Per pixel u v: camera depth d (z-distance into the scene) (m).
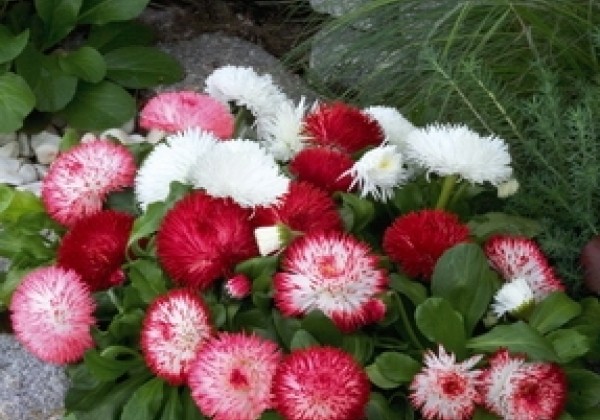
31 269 0.76
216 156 0.69
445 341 0.65
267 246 0.67
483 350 0.66
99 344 0.69
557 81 0.91
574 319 0.72
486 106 0.90
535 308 0.68
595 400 0.67
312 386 0.61
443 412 0.63
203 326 0.66
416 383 0.64
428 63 0.93
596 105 0.86
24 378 0.79
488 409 0.64
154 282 0.69
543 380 0.64
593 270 0.75
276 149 0.76
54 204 0.75
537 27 0.96
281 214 0.69
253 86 0.79
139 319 0.69
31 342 0.70
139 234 0.70
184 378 0.66
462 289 0.67
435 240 0.69
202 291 0.68
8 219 0.77
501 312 0.68
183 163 0.73
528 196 0.84
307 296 0.65
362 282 0.65
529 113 0.85
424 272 0.69
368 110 0.80
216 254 0.67
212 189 0.69
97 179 0.74
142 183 0.73
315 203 0.69
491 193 0.84
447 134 0.72
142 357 0.69
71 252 0.71
